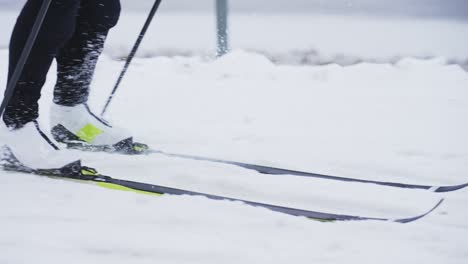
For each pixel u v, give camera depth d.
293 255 4.17
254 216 4.77
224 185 5.67
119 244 4.19
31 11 5.61
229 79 11.41
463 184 5.82
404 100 10.11
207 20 22.11
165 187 5.29
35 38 5.36
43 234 4.31
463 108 9.63
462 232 4.69
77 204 4.91
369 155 7.00
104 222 4.56
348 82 11.43
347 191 5.68
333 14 25.80
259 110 9.19
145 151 6.64
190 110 9.05
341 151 7.12
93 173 5.57
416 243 4.46
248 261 4.04
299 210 4.89
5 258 3.95
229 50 12.73
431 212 5.21
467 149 7.40
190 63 12.41
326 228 4.63
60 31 5.62
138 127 7.93
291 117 8.82
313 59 14.84
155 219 4.64
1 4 22.91
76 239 4.25
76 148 6.62
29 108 5.73
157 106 9.23
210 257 4.08
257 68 12.06
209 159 6.40
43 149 5.71
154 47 15.98
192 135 7.61
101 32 6.36
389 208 5.31
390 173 6.46
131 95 9.89
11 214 4.66
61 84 6.46
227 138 7.54
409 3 29.09
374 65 12.76
